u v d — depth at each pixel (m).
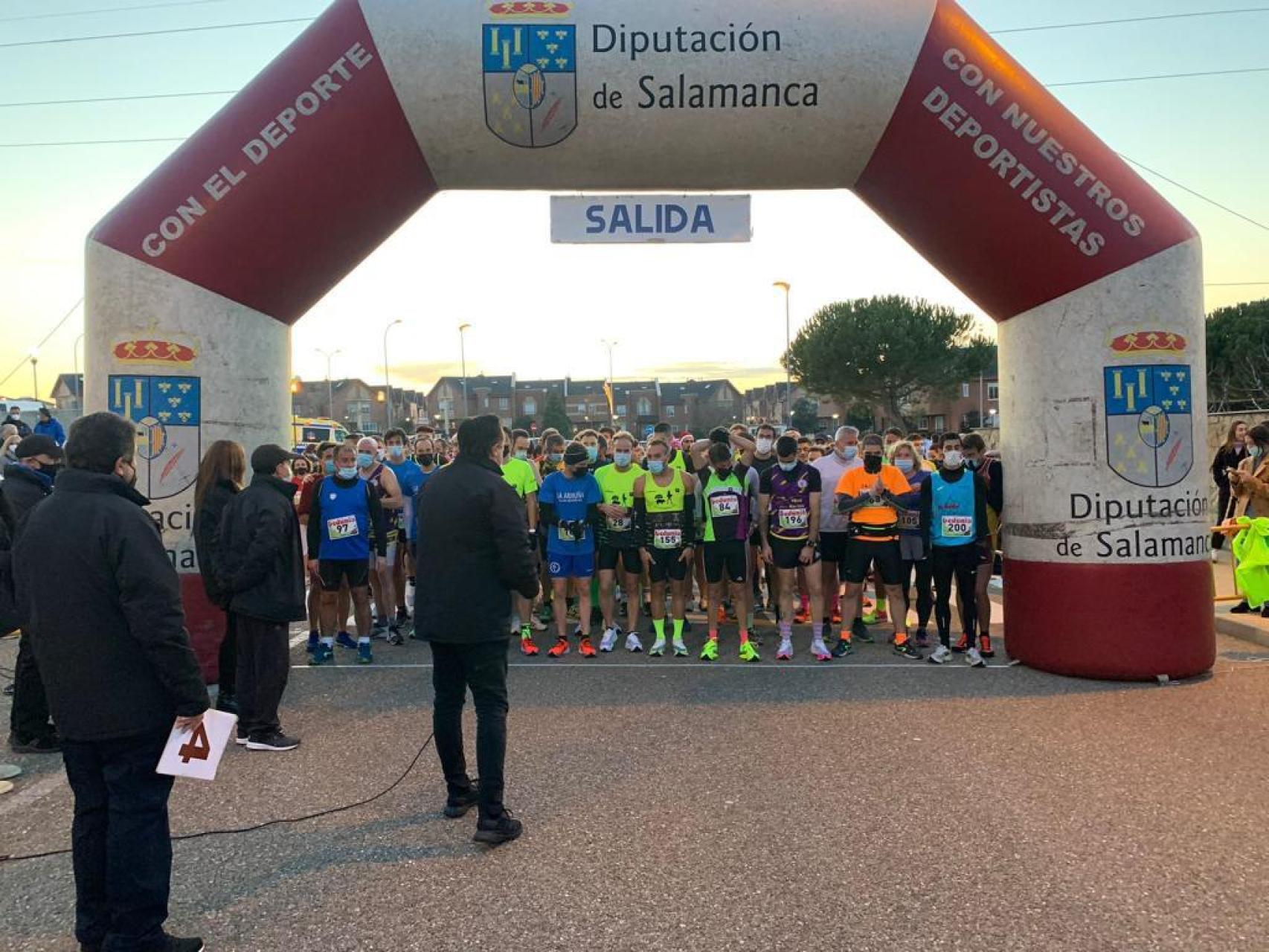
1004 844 3.83
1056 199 6.41
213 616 6.59
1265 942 3.05
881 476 7.55
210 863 3.76
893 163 6.79
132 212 6.44
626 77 6.50
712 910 3.31
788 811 4.23
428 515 4.12
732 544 7.43
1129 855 3.71
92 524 2.95
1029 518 6.84
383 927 3.22
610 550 7.88
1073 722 5.54
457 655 4.23
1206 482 6.58
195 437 6.52
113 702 2.93
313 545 7.25
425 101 6.46
